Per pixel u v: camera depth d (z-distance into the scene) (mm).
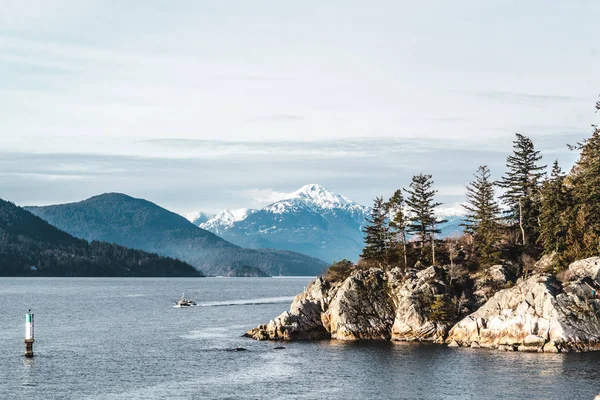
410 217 152625
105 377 95500
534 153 153000
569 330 108938
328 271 158875
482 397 81750
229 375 96250
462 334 119875
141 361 107562
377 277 137375
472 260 145500
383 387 87625
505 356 106188
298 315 133000
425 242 155500
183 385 90250
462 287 133125
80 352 117188
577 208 130875
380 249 158375
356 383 90250
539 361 101125
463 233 166750
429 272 135250
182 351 117500
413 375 94125
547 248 134125
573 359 102062
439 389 85938
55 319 180375
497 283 131625
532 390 84062
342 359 107250
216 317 188625
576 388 84438
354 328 129875
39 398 84062
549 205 134125
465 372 95062
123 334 143875
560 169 152750
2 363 106250
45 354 115062
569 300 111625
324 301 137125
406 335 127000
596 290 114500
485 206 155750
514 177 153500
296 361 106062
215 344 125875
